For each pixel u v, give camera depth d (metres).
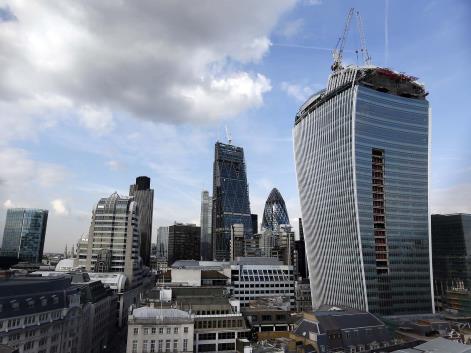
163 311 133.25
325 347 128.88
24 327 119.94
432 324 173.12
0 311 113.81
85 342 168.38
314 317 142.12
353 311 158.12
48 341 131.88
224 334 139.88
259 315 165.62
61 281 151.38
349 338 136.62
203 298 164.50
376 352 136.75
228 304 155.25
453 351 116.19
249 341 135.88
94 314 182.00
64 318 140.00
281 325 163.75
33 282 135.50
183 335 129.25
